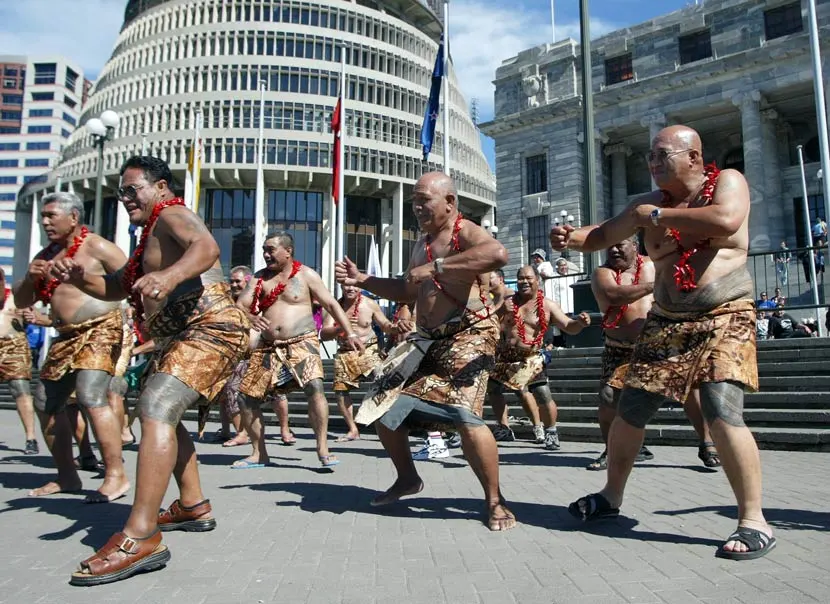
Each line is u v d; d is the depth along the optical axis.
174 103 57.69
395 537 3.86
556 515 4.37
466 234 4.20
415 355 4.21
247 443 9.36
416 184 4.39
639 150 41.91
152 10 62.47
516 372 8.05
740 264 3.63
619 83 38.94
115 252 5.15
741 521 3.42
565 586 2.89
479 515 4.43
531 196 41.50
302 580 3.05
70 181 59.44
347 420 9.77
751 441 3.42
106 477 5.21
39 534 4.02
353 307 9.50
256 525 4.21
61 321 5.12
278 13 59.44
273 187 56.62
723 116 37.19
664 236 3.72
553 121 41.09
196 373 3.53
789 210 35.38
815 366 8.70
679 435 7.94
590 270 13.66
